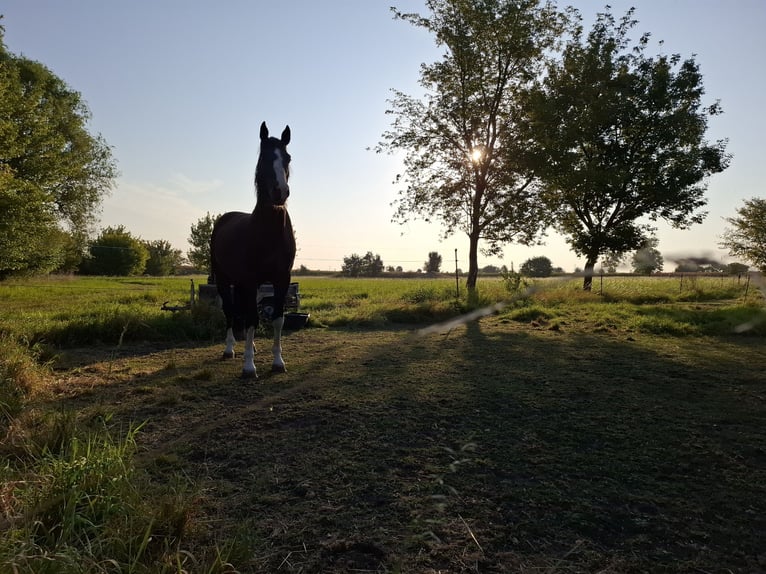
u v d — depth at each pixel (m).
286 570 2.25
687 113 17.89
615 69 18.42
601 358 7.16
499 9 15.22
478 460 3.48
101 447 3.17
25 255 19.38
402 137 16.56
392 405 4.76
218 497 2.95
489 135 16.31
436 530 2.57
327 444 3.80
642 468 3.38
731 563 2.32
